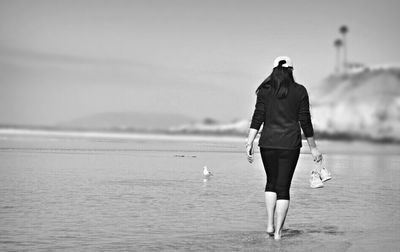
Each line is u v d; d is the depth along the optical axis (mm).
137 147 45188
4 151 30672
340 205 8711
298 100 6000
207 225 6680
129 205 8445
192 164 21969
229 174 16219
